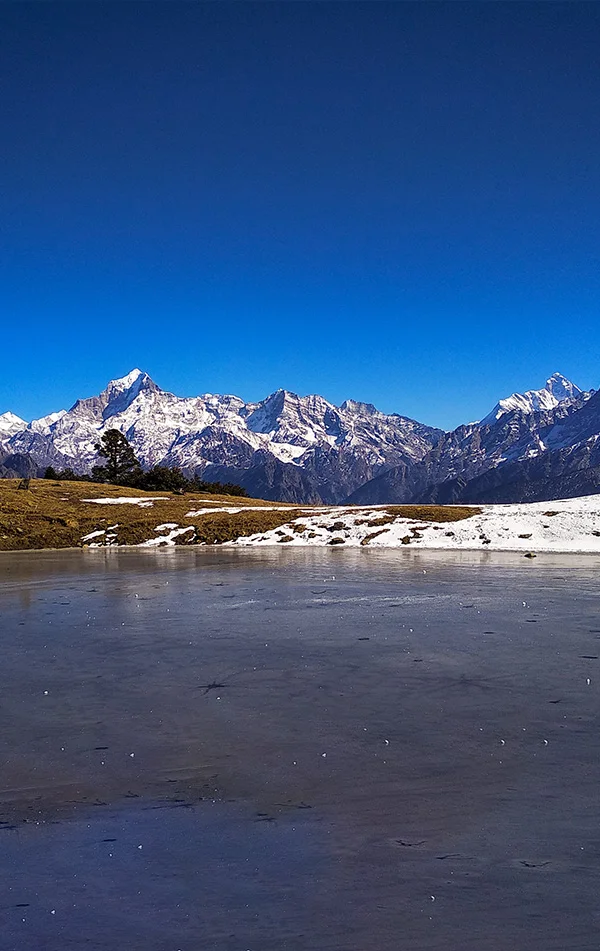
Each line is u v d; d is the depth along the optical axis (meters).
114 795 8.05
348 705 11.53
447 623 19.12
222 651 15.87
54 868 6.43
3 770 8.90
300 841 6.87
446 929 5.36
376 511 61.22
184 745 9.72
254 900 5.84
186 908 5.74
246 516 62.22
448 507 62.84
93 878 6.24
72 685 13.02
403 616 20.39
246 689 12.61
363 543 51.25
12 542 55.22
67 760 9.20
